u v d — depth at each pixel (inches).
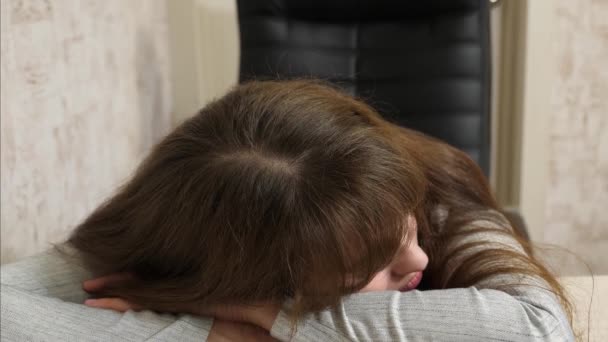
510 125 79.2
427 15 57.8
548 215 76.5
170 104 72.7
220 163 21.5
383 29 59.4
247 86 26.0
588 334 25.2
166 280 23.6
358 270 21.7
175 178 22.7
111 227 26.1
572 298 26.9
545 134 73.0
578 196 75.6
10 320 23.7
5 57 34.7
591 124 72.2
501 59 78.0
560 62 70.2
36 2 38.4
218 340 22.5
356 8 58.9
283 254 20.5
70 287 27.6
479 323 20.1
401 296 21.6
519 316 20.5
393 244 22.2
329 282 21.2
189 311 23.8
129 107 57.5
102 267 26.4
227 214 20.9
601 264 77.3
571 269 73.5
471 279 25.1
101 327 23.2
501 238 28.2
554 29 68.9
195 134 23.5
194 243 21.9
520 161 75.0
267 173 20.9
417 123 57.2
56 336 22.9
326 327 20.8
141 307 24.5
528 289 22.7
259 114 22.9
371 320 20.6
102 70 50.3
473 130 56.1
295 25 58.9
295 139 21.9
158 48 67.5
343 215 20.6
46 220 40.1
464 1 55.7
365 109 25.8
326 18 59.6
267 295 21.6
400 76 58.1
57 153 41.7
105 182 51.1
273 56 57.7
